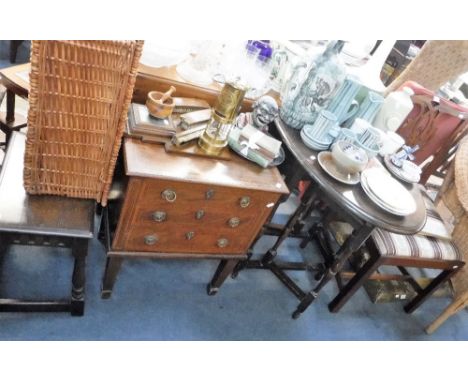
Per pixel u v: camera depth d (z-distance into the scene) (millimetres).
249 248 1545
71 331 1268
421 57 1985
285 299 1762
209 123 1209
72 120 929
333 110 1442
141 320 1399
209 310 1554
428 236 1698
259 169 1261
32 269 1385
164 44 1301
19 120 1592
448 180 2078
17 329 1207
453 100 2881
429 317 2070
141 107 1182
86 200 1123
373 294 1972
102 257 1545
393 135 1641
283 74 1661
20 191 1062
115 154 1012
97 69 849
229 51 1492
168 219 1164
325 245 1960
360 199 1276
